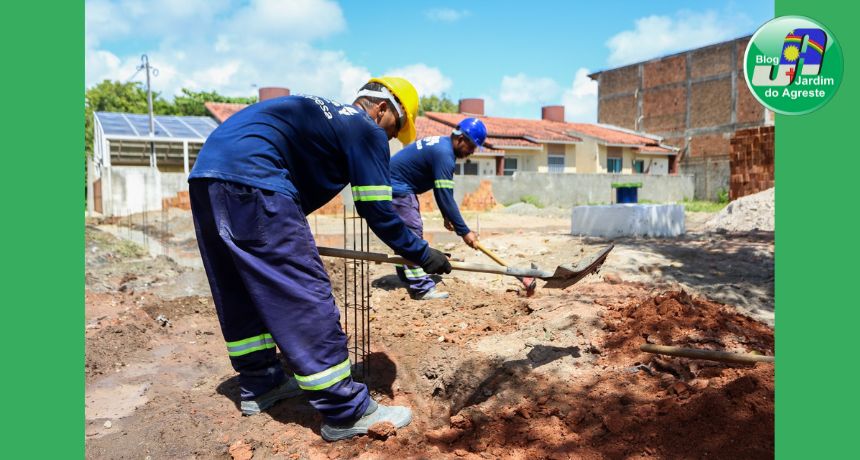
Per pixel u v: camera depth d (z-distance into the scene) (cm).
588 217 902
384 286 634
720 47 3198
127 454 316
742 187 1515
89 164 2025
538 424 314
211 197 312
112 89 3222
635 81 3675
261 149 314
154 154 2112
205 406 374
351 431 326
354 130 334
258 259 312
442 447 312
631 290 524
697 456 269
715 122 3241
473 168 2709
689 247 723
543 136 2877
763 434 271
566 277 375
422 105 4516
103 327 504
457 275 663
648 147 3191
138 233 1112
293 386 377
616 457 278
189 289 670
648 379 347
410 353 439
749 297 507
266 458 309
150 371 435
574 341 412
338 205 1788
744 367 338
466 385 380
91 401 381
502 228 1389
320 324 316
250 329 356
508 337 436
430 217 1886
